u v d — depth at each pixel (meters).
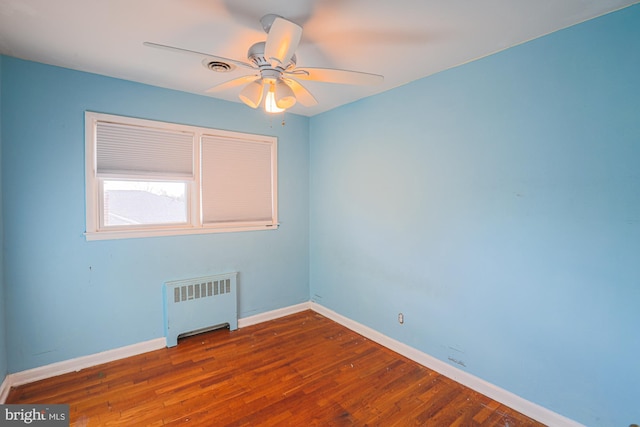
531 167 1.97
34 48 2.09
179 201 3.00
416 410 2.06
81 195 2.48
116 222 2.69
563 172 1.85
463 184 2.33
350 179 3.31
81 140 2.47
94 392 2.20
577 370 1.82
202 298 3.05
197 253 3.07
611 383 1.71
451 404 2.13
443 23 1.77
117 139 2.62
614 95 1.66
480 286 2.25
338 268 3.50
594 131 1.73
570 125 1.81
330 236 3.60
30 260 2.30
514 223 2.06
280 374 2.46
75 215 2.47
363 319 3.20
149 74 2.52
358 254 3.24
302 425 1.91
